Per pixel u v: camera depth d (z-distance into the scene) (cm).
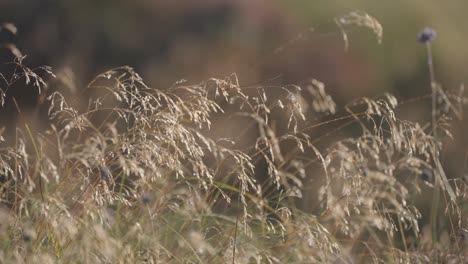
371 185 565
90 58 2156
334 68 2281
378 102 593
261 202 550
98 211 525
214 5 2355
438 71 2434
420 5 2606
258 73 2202
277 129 1622
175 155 536
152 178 533
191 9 2347
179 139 567
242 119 1530
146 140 531
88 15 2217
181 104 559
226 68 2228
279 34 2356
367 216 543
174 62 2231
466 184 617
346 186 544
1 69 1962
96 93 1598
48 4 2153
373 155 560
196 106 554
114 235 547
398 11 2556
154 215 560
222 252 549
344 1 2519
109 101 1465
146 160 523
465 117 1731
